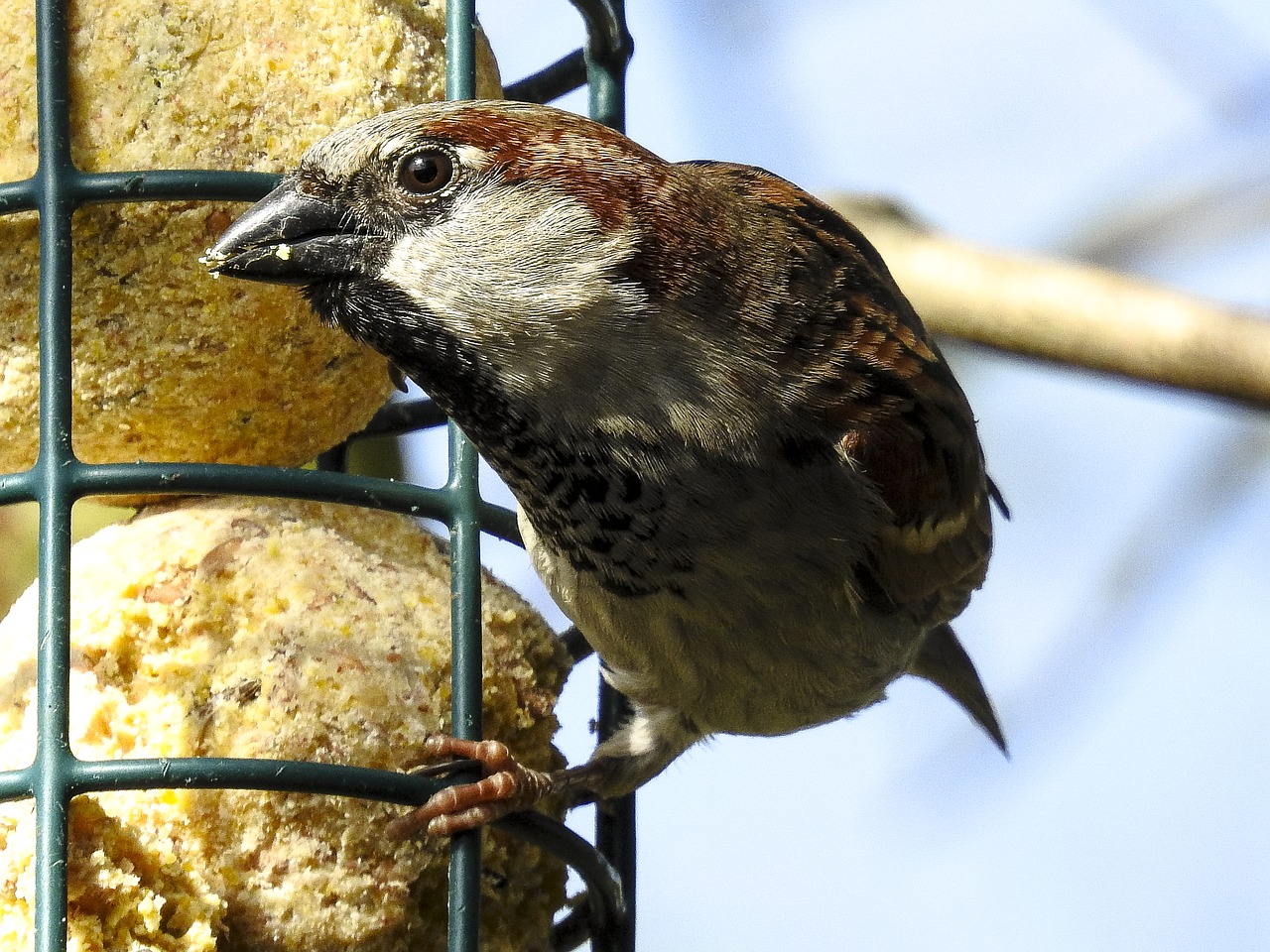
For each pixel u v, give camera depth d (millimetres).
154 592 7238
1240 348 9344
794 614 8359
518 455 7781
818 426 8172
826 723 9320
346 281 7469
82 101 7500
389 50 7910
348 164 7500
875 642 8969
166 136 7539
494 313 7527
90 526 9328
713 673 8508
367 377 8125
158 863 6898
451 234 7508
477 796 7066
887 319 8727
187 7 7625
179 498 7891
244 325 7637
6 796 6707
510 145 7578
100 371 7547
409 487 7609
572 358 7609
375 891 7086
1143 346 9422
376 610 7398
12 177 7477
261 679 7098
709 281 7844
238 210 7652
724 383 7840
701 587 8094
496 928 7703
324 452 9820
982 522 9656
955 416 9094
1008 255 9781
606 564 8039
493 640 7715
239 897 6973
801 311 8211
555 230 7559
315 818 7043
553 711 8023
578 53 10109
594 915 8359
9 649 7418
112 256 7508
